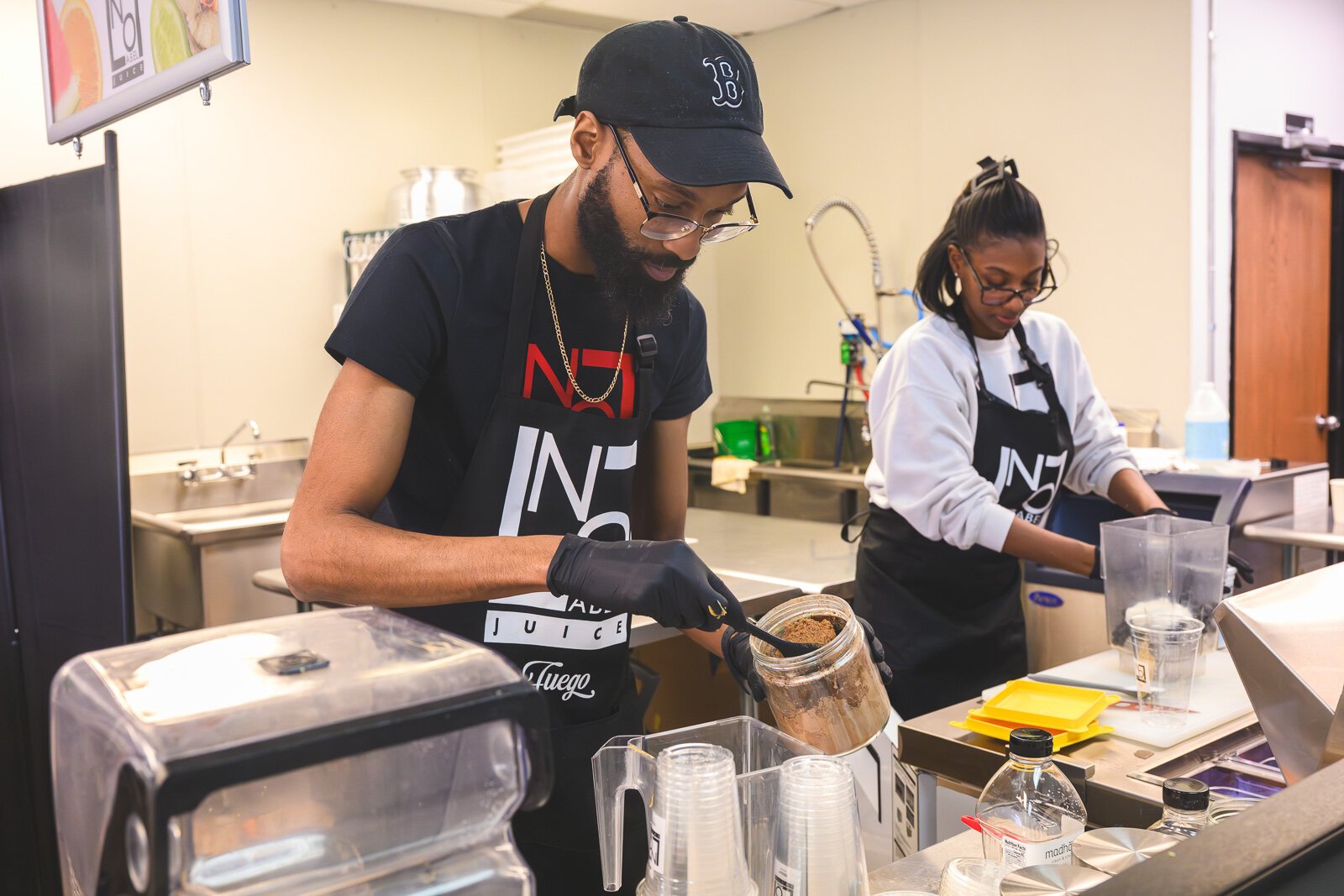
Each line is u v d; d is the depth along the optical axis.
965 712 1.48
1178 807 0.96
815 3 4.73
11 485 2.07
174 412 4.08
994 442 2.23
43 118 3.75
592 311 1.39
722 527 3.63
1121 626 1.71
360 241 4.27
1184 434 3.80
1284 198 4.43
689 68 1.12
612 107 1.14
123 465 1.76
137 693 0.60
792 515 4.74
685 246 1.18
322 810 0.59
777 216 5.27
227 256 4.17
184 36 1.50
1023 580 2.93
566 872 1.40
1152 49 3.90
